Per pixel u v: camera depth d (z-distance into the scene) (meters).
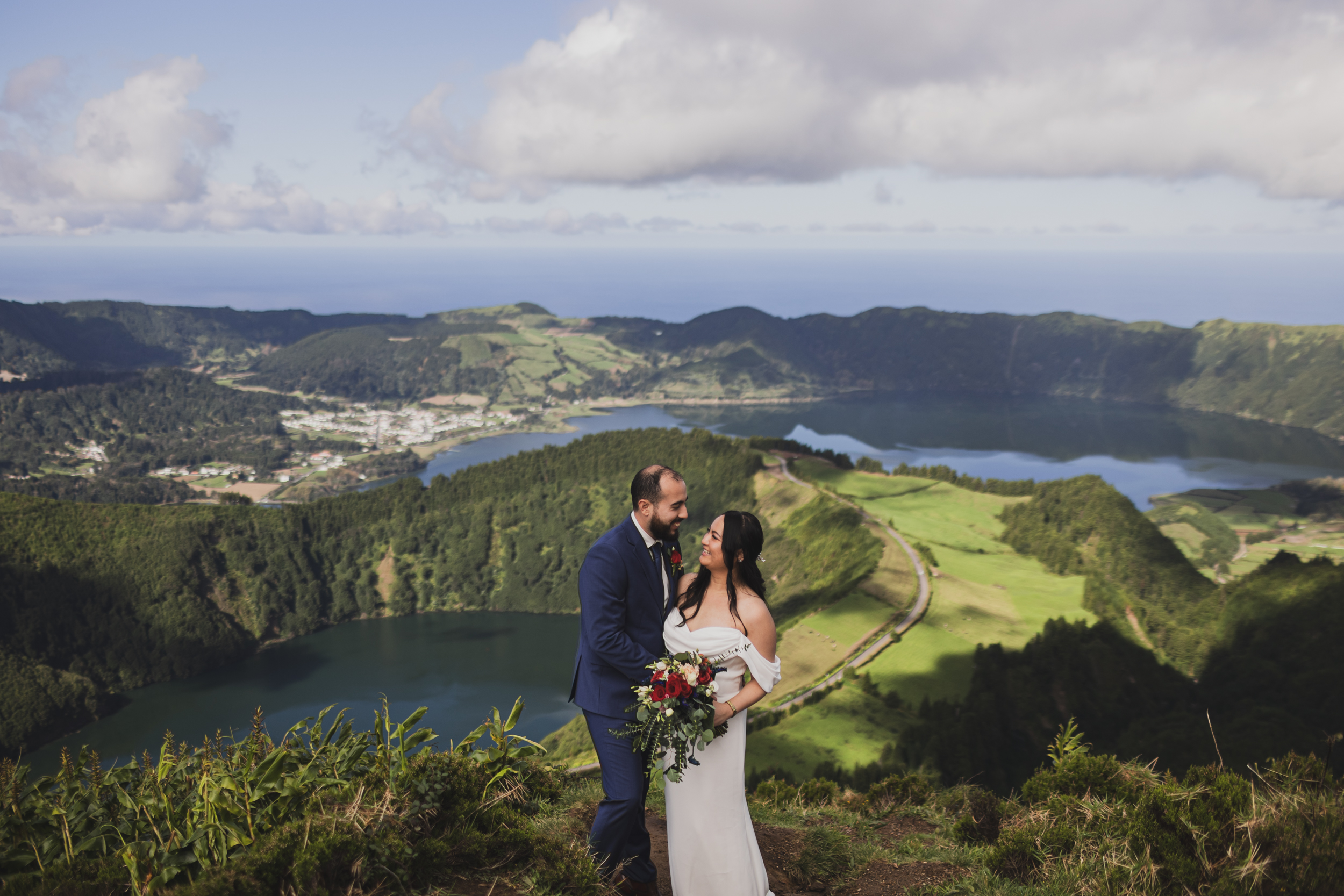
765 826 6.60
